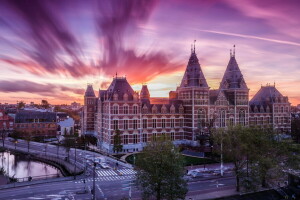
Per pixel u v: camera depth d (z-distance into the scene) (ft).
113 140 330.75
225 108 396.78
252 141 199.82
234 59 422.82
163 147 165.58
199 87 367.45
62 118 624.59
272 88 474.08
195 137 361.92
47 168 291.99
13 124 485.56
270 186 204.23
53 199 170.91
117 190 192.13
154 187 157.99
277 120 461.37
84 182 204.54
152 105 362.74
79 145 383.04
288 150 208.33
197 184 209.26
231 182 215.72
